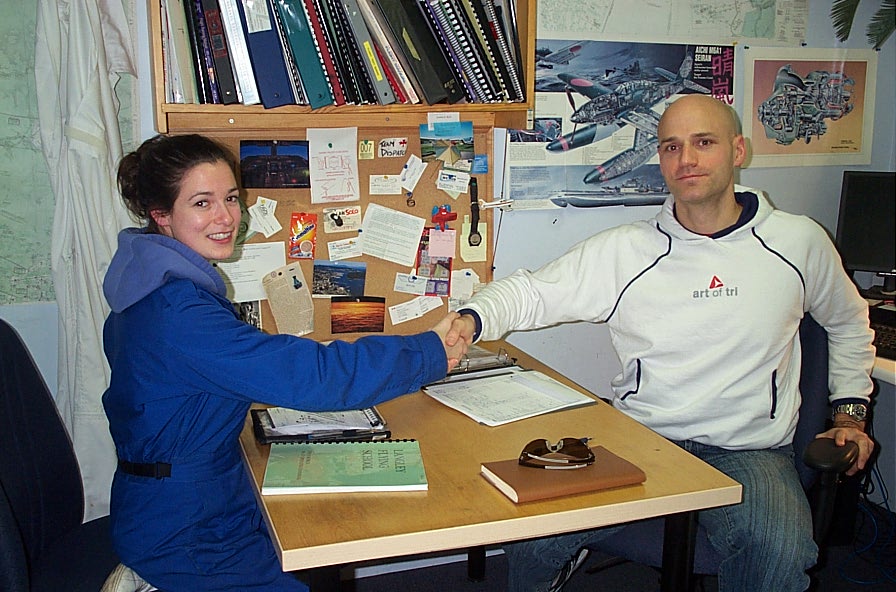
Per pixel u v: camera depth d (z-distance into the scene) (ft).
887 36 8.48
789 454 5.85
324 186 6.78
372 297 7.06
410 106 6.25
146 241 4.38
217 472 4.52
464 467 4.50
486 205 7.23
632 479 4.26
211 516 4.48
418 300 7.20
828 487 5.37
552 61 7.41
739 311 5.69
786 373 5.88
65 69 5.97
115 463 6.44
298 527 3.75
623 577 7.89
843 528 8.26
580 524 4.00
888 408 8.82
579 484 4.14
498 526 3.84
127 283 4.37
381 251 7.02
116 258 4.55
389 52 6.08
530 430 5.08
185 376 4.25
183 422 4.37
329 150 6.73
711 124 5.49
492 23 6.32
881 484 8.96
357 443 4.77
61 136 6.14
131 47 6.30
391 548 3.68
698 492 4.21
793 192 8.73
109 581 4.65
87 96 5.90
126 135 6.49
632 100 7.76
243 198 6.59
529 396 5.66
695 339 5.77
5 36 6.07
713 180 5.52
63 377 6.43
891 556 8.23
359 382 4.35
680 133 5.54
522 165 7.49
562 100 7.51
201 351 4.19
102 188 6.06
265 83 5.80
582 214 7.86
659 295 5.88
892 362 6.72
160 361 4.25
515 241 7.68
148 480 4.42
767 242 5.76
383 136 6.86
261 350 4.22
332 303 6.97
